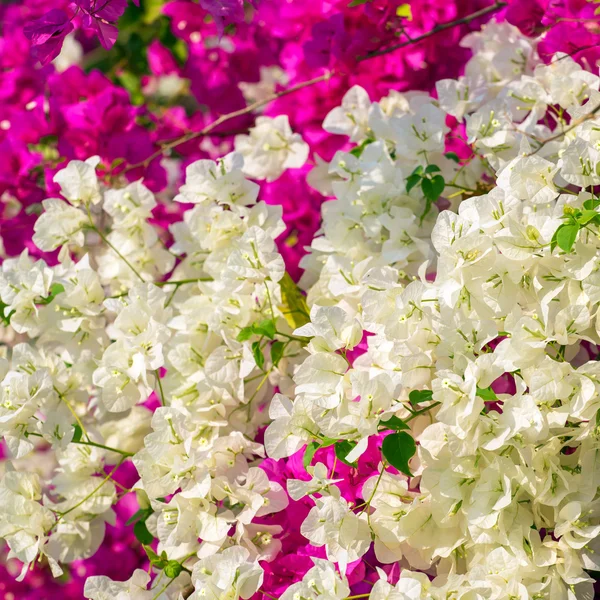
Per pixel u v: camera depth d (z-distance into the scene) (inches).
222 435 55.5
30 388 53.7
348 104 58.7
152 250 58.2
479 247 50.5
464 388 49.5
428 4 59.8
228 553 51.3
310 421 51.6
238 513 54.5
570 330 50.4
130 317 54.3
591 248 50.6
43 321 55.7
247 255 53.7
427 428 50.8
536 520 51.3
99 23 53.4
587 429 50.4
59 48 53.3
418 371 50.9
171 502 52.7
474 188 57.1
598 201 50.3
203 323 56.1
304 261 57.3
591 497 50.8
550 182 51.2
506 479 50.1
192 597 50.6
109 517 56.6
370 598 49.8
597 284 50.3
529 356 50.2
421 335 51.1
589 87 54.7
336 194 56.5
